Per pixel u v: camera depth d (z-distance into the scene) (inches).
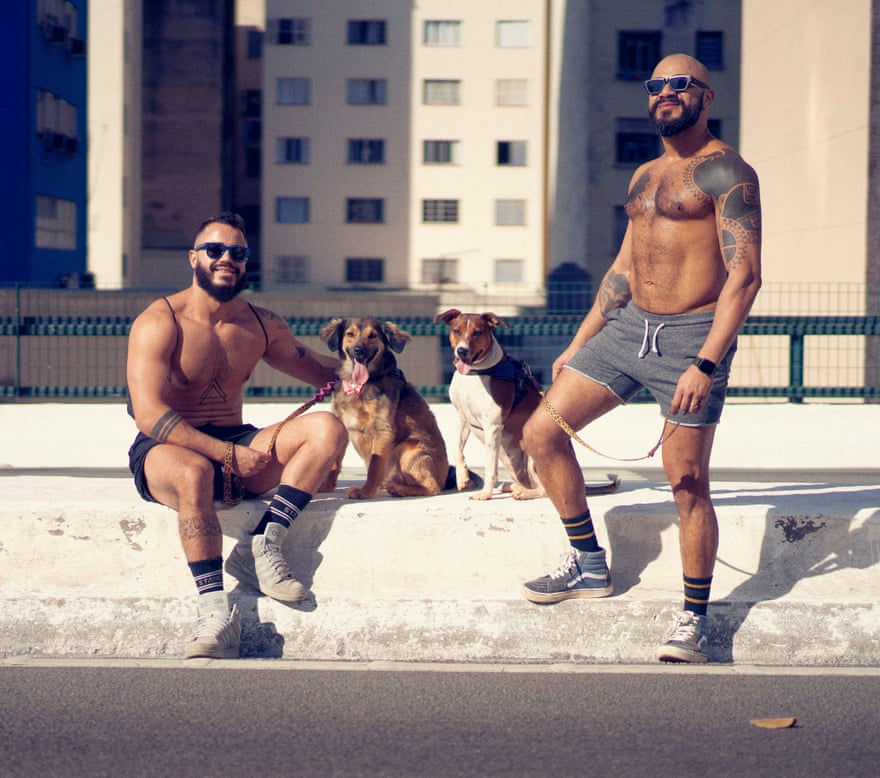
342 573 196.5
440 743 148.4
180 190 2331.4
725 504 202.4
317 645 190.1
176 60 2321.6
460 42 2300.7
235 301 209.9
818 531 193.9
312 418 196.1
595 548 189.3
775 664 186.2
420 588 195.8
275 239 2332.7
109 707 162.9
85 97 1651.1
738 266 170.7
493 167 2316.7
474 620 190.2
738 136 1972.2
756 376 892.0
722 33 1966.0
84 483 222.8
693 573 183.5
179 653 190.5
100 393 577.6
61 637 191.3
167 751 145.4
